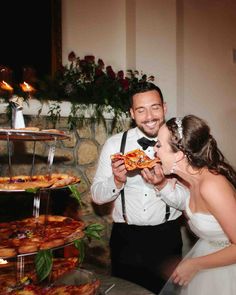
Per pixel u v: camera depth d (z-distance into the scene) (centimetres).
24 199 293
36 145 296
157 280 246
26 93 278
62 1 364
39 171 299
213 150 174
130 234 247
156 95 239
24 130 166
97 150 339
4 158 278
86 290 177
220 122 463
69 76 316
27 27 340
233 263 170
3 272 208
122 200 247
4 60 325
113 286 188
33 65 345
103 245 347
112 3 388
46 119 298
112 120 349
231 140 475
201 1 438
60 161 314
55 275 198
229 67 473
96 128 338
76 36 372
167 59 412
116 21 389
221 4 461
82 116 319
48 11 354
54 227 198
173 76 418
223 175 171
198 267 176
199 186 174
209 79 449
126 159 216
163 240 245
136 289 186
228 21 470
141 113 240
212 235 182
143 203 241
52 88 302
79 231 184
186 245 398
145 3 392
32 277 196
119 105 337
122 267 250
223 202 163
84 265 331
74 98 309
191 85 430
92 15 380
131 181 242
